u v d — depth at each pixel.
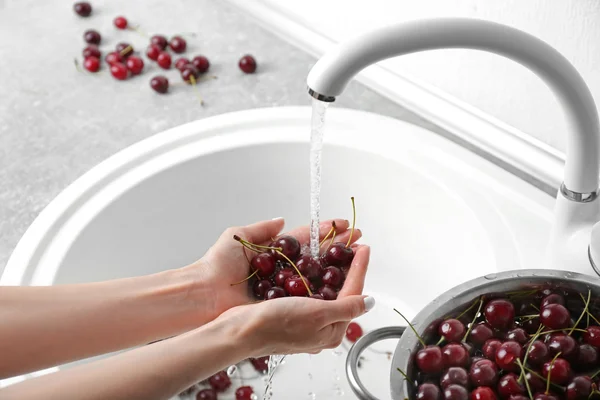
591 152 0.84
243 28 1.55
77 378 0.78
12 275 1.04
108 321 0.93
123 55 1.48
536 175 1.16
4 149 1.31
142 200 1.20
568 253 0.91
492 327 0.82
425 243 1.22
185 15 1.59
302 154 1.25
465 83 1.22
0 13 1.63
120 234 1.19
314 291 0.99
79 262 1.11
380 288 1.26
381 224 1.27
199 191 1.26
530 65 0.77
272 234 1.06
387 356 1.17
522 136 1.16
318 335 0.90
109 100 1.41
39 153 1.30
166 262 1.27
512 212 1.11
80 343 0.91
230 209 1.30
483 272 1.07
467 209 1.12
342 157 1.24
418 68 1.28
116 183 1.18
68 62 1.50
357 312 0.90
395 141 1.23
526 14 1.07
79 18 1.61
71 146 1.31
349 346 1.18
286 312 0.86
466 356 0.78
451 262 1.17
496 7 1.10
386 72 1.33
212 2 1.63
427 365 0.77
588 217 0.90
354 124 1.26
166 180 1.22
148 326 0.96
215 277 1.01
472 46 0.74
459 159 1.19
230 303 1.01
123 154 1.24
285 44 1.51
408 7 1.24
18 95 1.43
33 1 1.67
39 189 1.24
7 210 1.20
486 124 1.20
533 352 0.77
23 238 1.10
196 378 0.83
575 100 0.79
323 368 1.16
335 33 1.41
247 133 1.26
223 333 0.85
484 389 0.75
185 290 0.99
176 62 1.45
